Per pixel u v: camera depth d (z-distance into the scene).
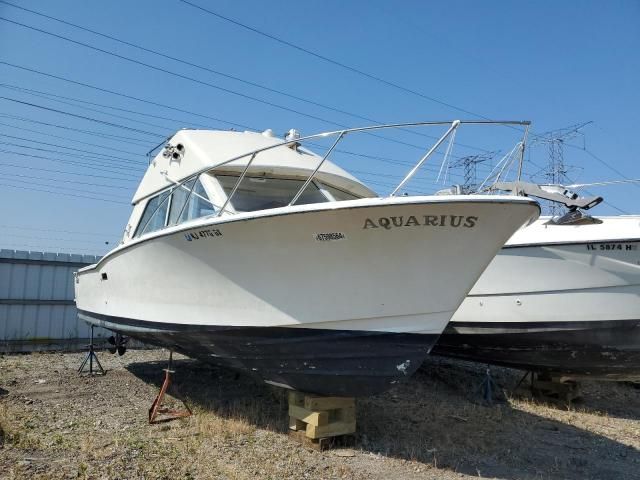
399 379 4.26
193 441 4.39
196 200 5.14
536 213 3.77
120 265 5.70
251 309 4.38
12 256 9.38
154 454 4.01
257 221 3.99
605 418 6.51
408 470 4.09
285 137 6.18
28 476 3.38
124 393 6.23
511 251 6.52
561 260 6.22
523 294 6.51
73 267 9.95
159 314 5.14
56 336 9.65
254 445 4.41
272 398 5.98
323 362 4.31
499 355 7.06
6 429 4.34
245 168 5.04
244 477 3.64
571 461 4.63
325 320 4.15
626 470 4.48
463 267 3.94
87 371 7.50
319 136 4.34
